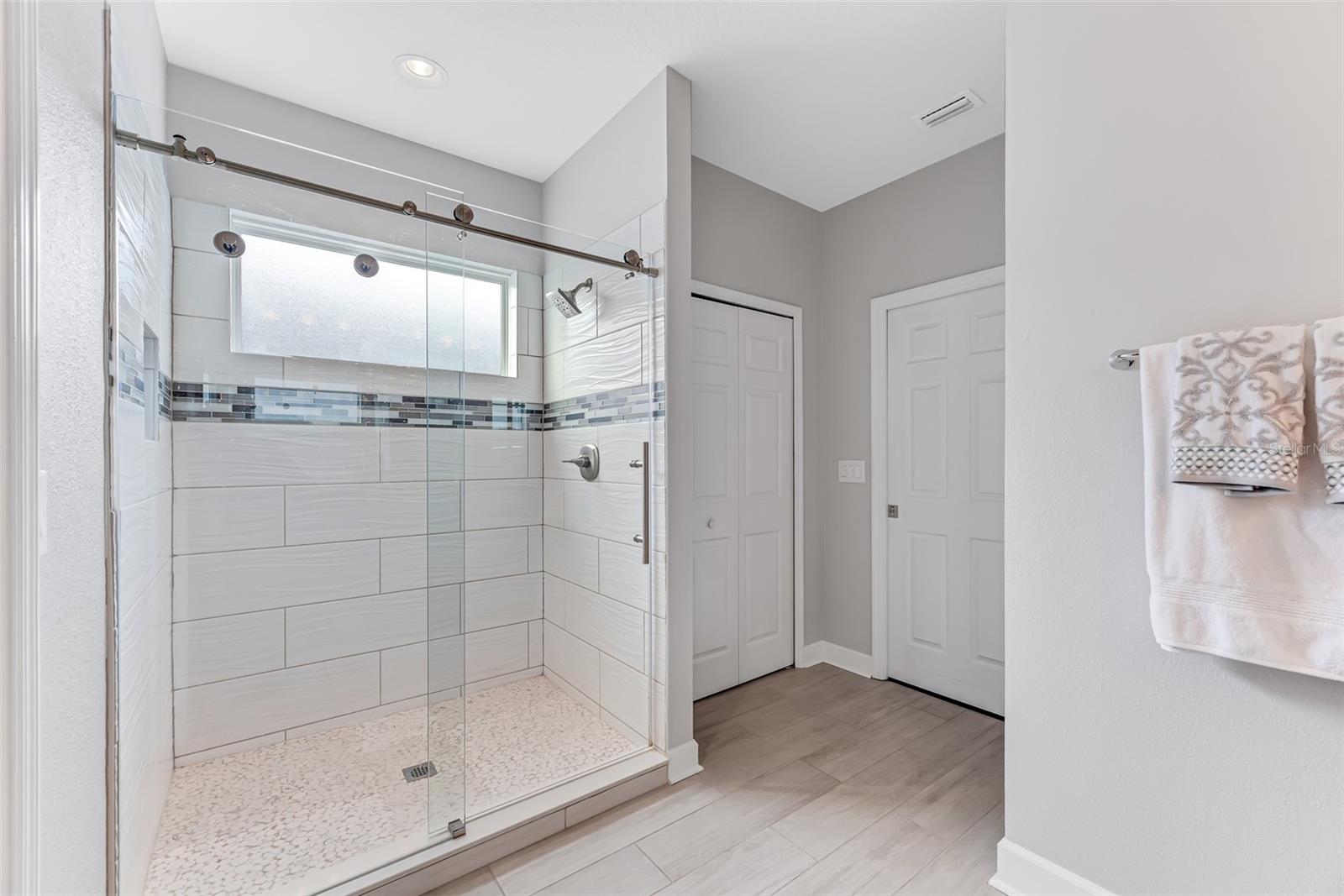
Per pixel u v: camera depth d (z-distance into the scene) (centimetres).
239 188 189
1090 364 130
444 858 148
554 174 272
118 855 106
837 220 305
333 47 186
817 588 309
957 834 166
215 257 188
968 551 252
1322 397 97
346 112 222
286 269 201
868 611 289
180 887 138
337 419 214
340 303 212
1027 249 141
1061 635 135
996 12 171
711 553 267
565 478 248
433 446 186
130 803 123
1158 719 120
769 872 151
